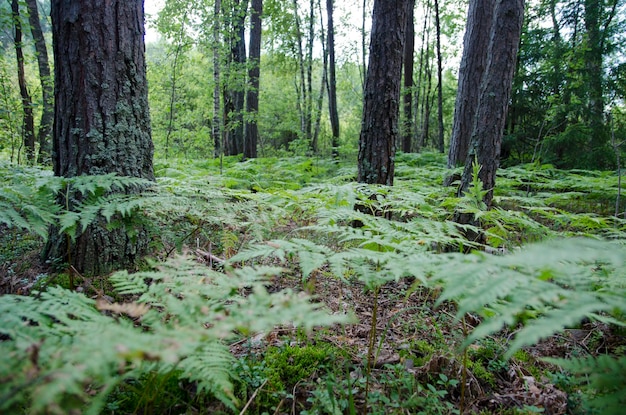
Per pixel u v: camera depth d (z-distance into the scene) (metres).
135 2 3.46
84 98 3.21
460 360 2.44
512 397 2.22
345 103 36.72
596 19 11.97
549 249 1.26
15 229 4.68
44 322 1.50
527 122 12.50
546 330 1.05
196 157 14.45
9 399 1.04
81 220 2.38
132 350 1.02
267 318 1.25
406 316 3.13
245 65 11.49
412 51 17.16
